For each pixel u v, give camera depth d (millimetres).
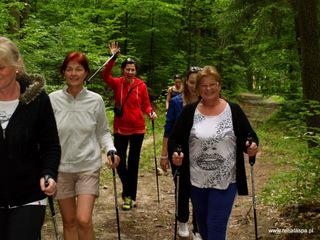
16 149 2693
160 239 5164
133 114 6148
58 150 2889
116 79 6254
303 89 9164
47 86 7820
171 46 21781
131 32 19734
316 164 5043
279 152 10328
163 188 7586
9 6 8266
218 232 3750
